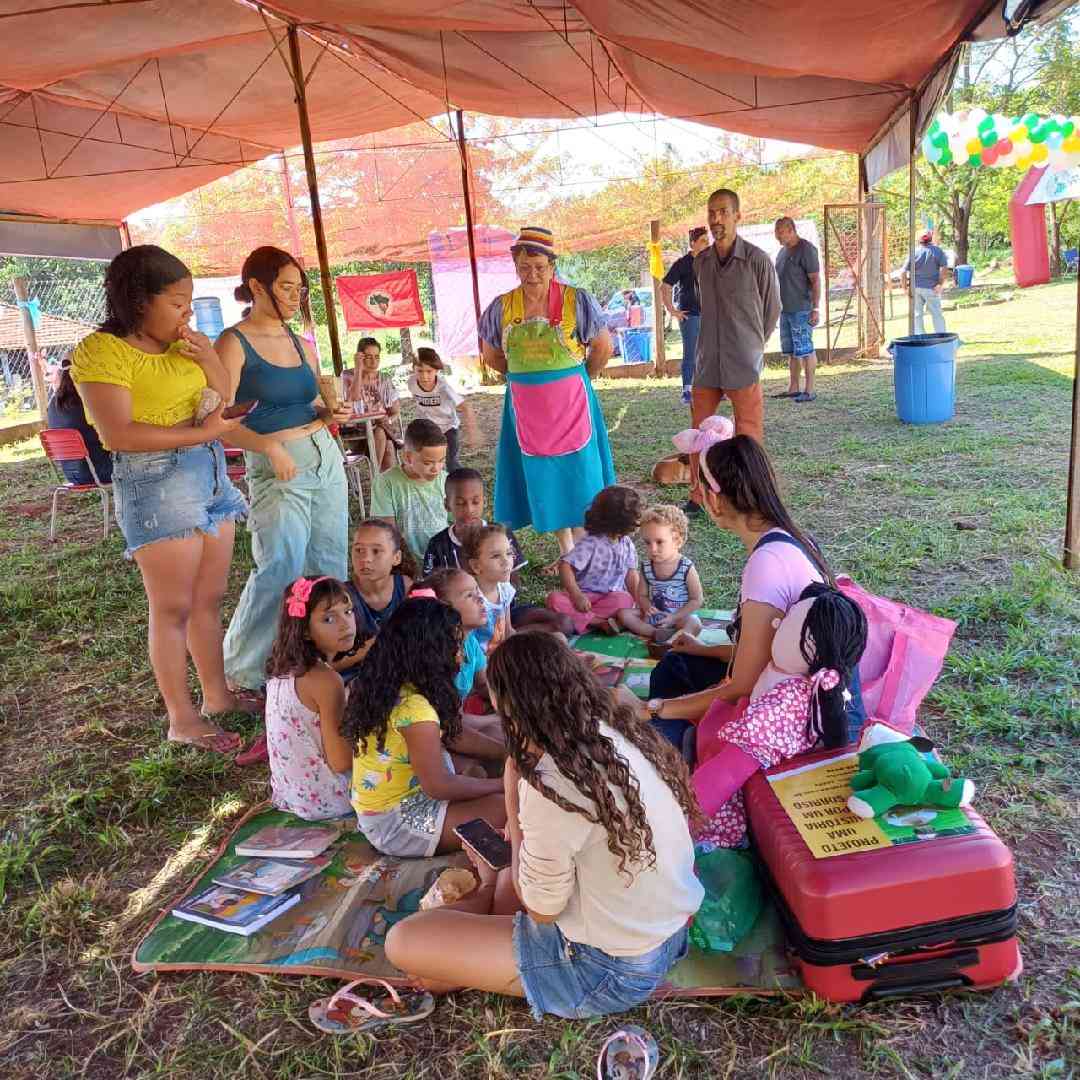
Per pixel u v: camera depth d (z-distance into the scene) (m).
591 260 25.86
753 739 2.49
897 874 2.05
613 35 6.35
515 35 7.96
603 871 1.97
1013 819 2.79
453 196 14.96
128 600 5.82
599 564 4.55
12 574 6.60
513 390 5.00
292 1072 2.14
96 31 6.31
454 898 2.50
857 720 2.65
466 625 3.56
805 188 15.26
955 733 3.29
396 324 13.65
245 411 3.58
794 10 5.55
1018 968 2.17
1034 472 6.57
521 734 1.97
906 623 3.11
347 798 3.13
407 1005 2.29
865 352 13.95
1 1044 2.32
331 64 8.60
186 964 2.49
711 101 9.55
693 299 10.75
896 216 27.52
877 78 7.98
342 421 4.20
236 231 14.55
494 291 15.78
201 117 9.59
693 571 4.46
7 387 17.72
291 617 2.95
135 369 3.32
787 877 2.15
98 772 3.71
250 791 3.45
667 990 2.23
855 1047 2.06
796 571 2.68
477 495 4.27
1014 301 20.30
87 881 2.97
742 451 2.82
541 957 2.12
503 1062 2.10
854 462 7.39
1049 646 3.87
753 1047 2.08
